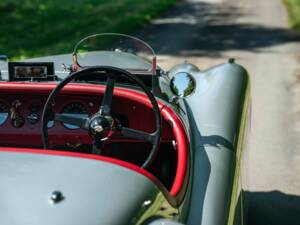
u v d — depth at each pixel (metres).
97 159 2.51
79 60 4.21
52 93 3.06
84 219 2.13
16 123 3.84
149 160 3.01
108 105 3.08
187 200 2.91
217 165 3.22
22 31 20.42
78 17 24.55
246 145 4.03
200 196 2.98
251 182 5.78
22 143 3.86
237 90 4.31
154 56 3.84
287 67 13.22
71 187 2.27
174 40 18.59
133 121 3.72
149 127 3.73
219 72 4.64
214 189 3.02
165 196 2.59
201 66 13.70
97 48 4.51
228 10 28.64
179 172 2.93
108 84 3.09
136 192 2.38
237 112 3.95
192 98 4.19
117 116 3.71
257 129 7.71
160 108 3.40
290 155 6.64
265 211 5.09
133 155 3.93
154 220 2.40
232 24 23.12
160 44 17.66
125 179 2.43
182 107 3.85
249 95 4.47
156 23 23.19
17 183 2.26
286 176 5.96
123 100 3.65
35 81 3.83
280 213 5.06
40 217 2.09
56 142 3.78
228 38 19.19
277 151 6.78
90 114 3.77
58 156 2.50
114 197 2.29
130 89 3.68
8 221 2.06
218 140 3.49
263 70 12.76
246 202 4.21
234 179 3.20
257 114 8.54
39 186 2.25
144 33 20.22
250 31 21.06
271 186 5.69
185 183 2.92
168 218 2.60
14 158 2.46
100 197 2.26
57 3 29.20
